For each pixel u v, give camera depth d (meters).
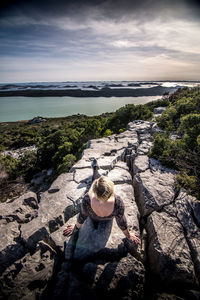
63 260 2.57
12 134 70.31
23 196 4.14
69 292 1.99
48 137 27.42
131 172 6.06
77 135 22.84
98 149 7.52
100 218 2.50
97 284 2.14
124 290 2.14
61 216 3.41
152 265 2.68
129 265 2.38
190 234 2.95
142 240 3.07
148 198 3.88
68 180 4.81
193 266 2.46
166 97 28.11
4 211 3.63
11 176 16.72
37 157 21.92
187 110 11.26
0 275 2.43
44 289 2.20
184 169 4.66
